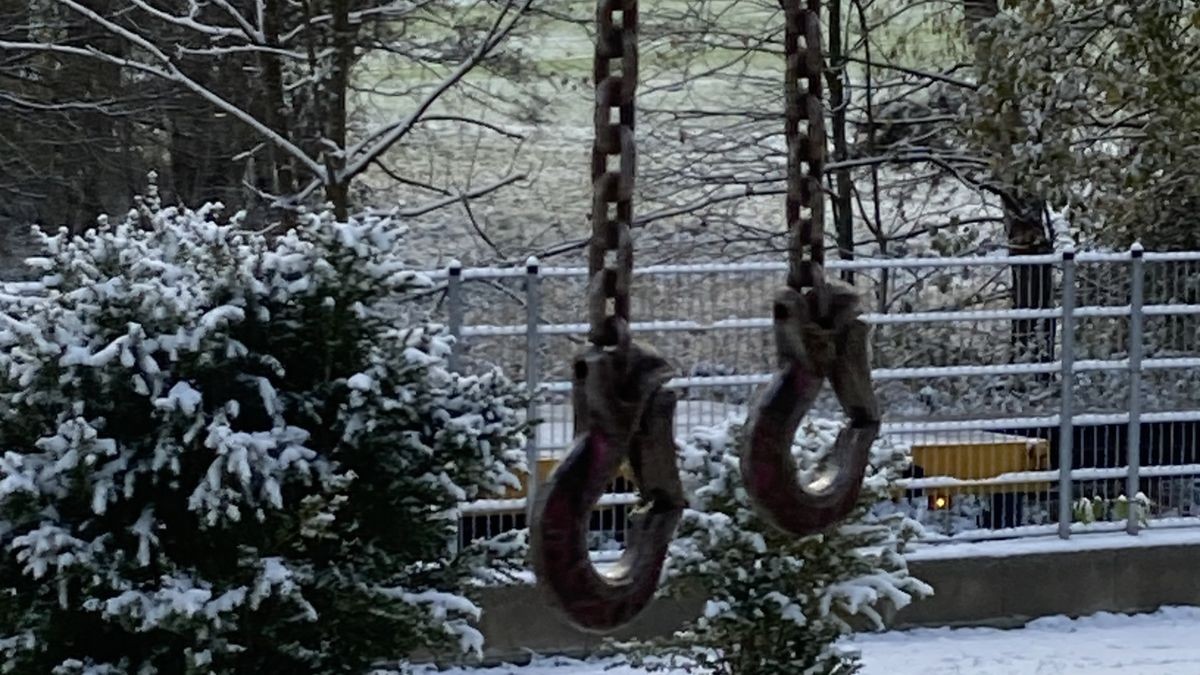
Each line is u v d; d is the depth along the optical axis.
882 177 19.62
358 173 17.47
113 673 6.44
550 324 10.55
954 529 11.52
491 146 19.02
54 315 6.58
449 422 6.93
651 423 2.85
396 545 6.94
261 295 6.80
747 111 19.17
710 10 18.98
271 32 17.95
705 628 7.91
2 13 19.41
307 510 6.34
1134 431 11.66
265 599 6.48
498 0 17.91
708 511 7.87
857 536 7.92
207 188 19.50
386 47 18.02
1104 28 14.74
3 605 6.41
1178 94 14.22
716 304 10.56
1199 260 11.61
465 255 19.19
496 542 7.36
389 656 6.97
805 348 3.18
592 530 10.58
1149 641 11.16
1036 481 11.55
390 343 6.93
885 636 11.26
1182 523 11.94
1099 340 11.61
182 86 18.09
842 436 3.31
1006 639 11.21
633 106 2.81
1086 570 11.58
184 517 6.54
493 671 10.44
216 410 6.55
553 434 10.18
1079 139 15.42
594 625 2.80
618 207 2.81
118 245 6.80
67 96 19.72
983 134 15.12
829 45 18.81
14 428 6.60
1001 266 11.71
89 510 6.48
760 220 19.75
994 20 14.84
